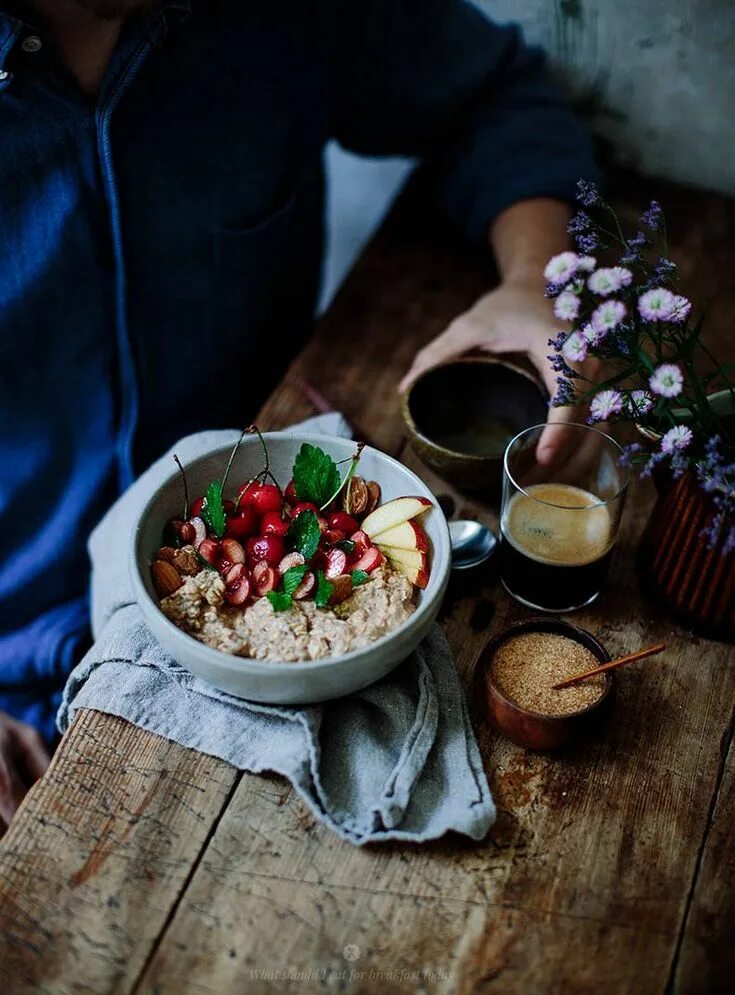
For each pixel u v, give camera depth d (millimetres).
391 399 787
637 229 926
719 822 554
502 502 640
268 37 779
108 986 496
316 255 979
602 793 562
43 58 661
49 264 733
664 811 557
